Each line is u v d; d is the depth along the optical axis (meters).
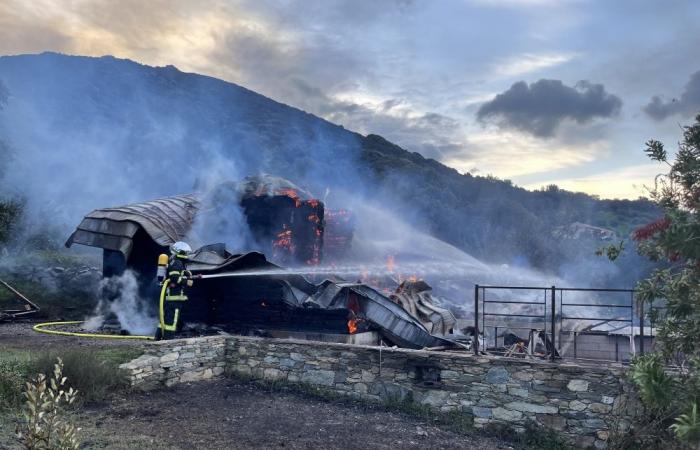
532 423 8.99
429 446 8.17
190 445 7.27
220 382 11.17
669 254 5.08
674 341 5.21
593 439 8.57
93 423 7.72
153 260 15.74
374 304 13.78
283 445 7.67
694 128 4.70
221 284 14.31
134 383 9.69
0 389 7.73
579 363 9.55
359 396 10.38
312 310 13.38
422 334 13.41
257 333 13.38
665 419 7.92
